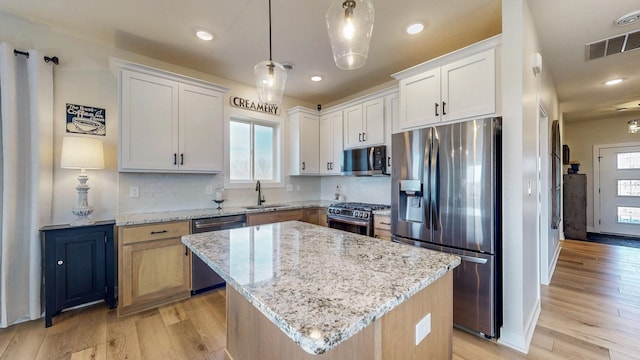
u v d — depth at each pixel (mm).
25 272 2283
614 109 4969
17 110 2244
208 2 2082
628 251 4398
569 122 6082
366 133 3508
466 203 2078
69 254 2311
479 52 2209
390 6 2109
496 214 1981
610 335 2066
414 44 2701
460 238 2111
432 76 2527
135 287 2422
